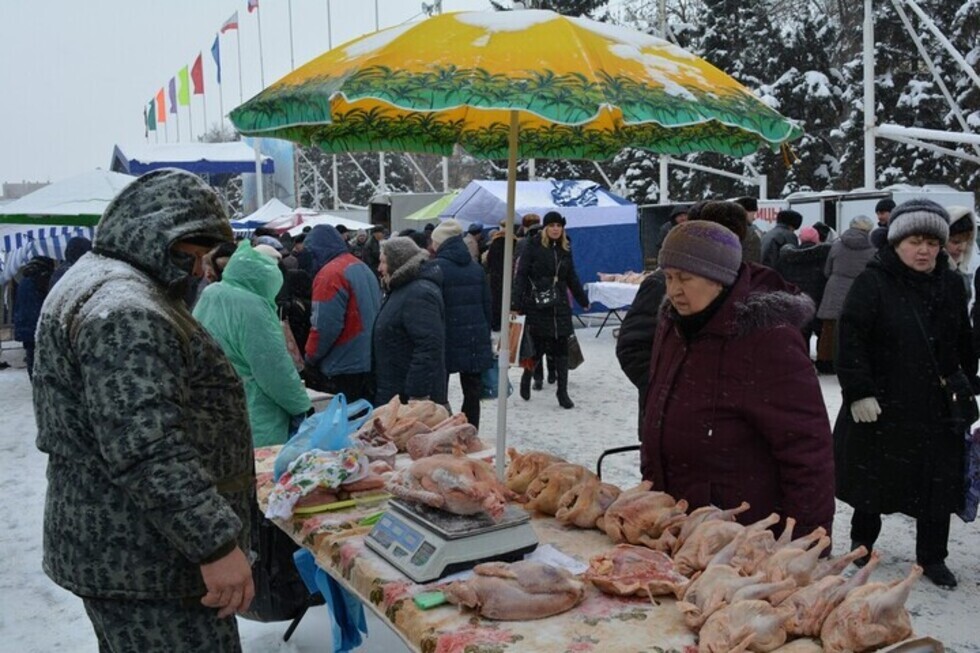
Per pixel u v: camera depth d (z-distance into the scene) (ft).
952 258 14.93
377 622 11.96
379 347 16.71
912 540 14.48
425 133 10.49
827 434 7.54
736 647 5.22
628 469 19.17
